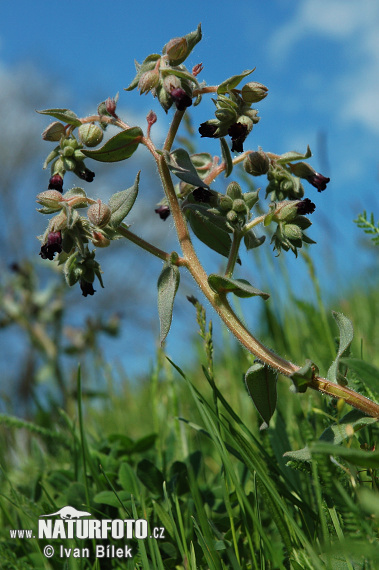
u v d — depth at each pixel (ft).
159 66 1.45
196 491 1.34
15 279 2.82
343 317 1.40
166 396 1.79
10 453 1.99
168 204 1.52
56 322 2.81
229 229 1.48
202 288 1.44
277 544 1.43
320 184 1.51
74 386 2.58
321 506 1.32
